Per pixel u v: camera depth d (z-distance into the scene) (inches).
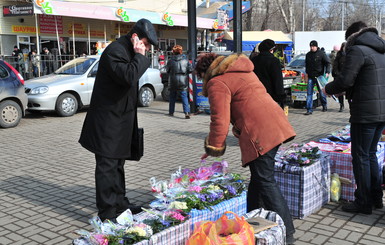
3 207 180.9
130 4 1041.5
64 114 428.5
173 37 1127.0
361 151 156.6
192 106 444.1
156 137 326.0
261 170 130.3
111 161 148.7
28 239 149.4
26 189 204.4
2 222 164.7
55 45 840.9
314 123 379.9
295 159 162.7
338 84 151.4
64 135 338.6
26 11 668.1
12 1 751.7
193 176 153.9
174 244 115.3
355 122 153.4
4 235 152.9
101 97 146.1
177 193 137.3
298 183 157.9
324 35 1109.1
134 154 160.7
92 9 724.7
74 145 302.2
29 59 676.1
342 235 145.2
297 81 520.4
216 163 163.9
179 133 341.4
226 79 130.4
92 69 454.3
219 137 128.5
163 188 146.3
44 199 190.1
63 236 151.6
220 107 128.0
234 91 129.9
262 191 131.0
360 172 157.9
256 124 128.3
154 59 799.1
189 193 136.7
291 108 486.3
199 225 111.9
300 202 158.2
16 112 375.6
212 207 132.0
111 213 151.3
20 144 307.1
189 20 427.2
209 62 135.7
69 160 259.6
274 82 235.9
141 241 106.2
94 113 147.7
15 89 372.5
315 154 170.6
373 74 148.3
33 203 185.0
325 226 152.8
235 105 131.0
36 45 800.3
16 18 761.0
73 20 869.2
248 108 128.9
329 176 174.2
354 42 152.6
